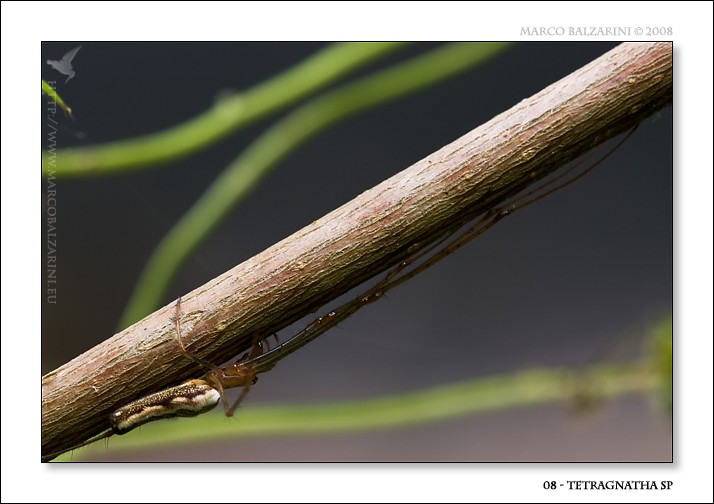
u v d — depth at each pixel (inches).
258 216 9.3
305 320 8.1
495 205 7.7
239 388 8.1
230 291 7.7
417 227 7.7
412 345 9.7
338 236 7.7
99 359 7.7
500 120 7.7
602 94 7.7
